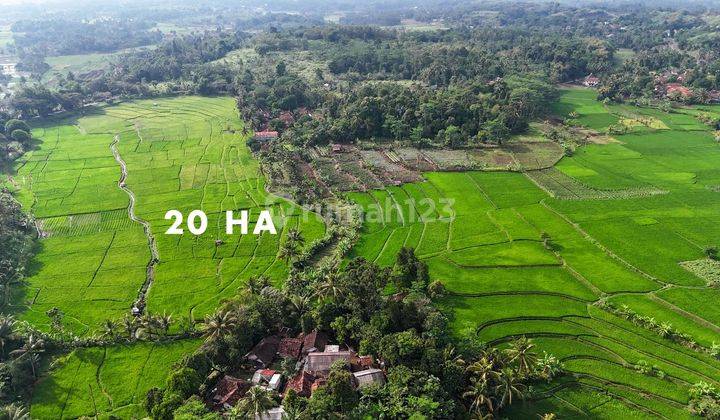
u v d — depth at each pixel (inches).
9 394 3339.1
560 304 4156.0
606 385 3376.0
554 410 3181.6
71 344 3782.0
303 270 4672.7
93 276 4640.8
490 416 2965.1
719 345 3580.2
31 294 4375.0
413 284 4133.9
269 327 3791.8
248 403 2906.0
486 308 4099.4
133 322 3818.9
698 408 3132.4
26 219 5487.2
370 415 2861.7
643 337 3791.8
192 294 4365.2
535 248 4970.5
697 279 4429.1
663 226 5339.6
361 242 5187.0
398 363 3238.2
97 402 3312.0
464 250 4963.1
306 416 2842.0
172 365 3582.7
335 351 3469.5
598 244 4997.5
